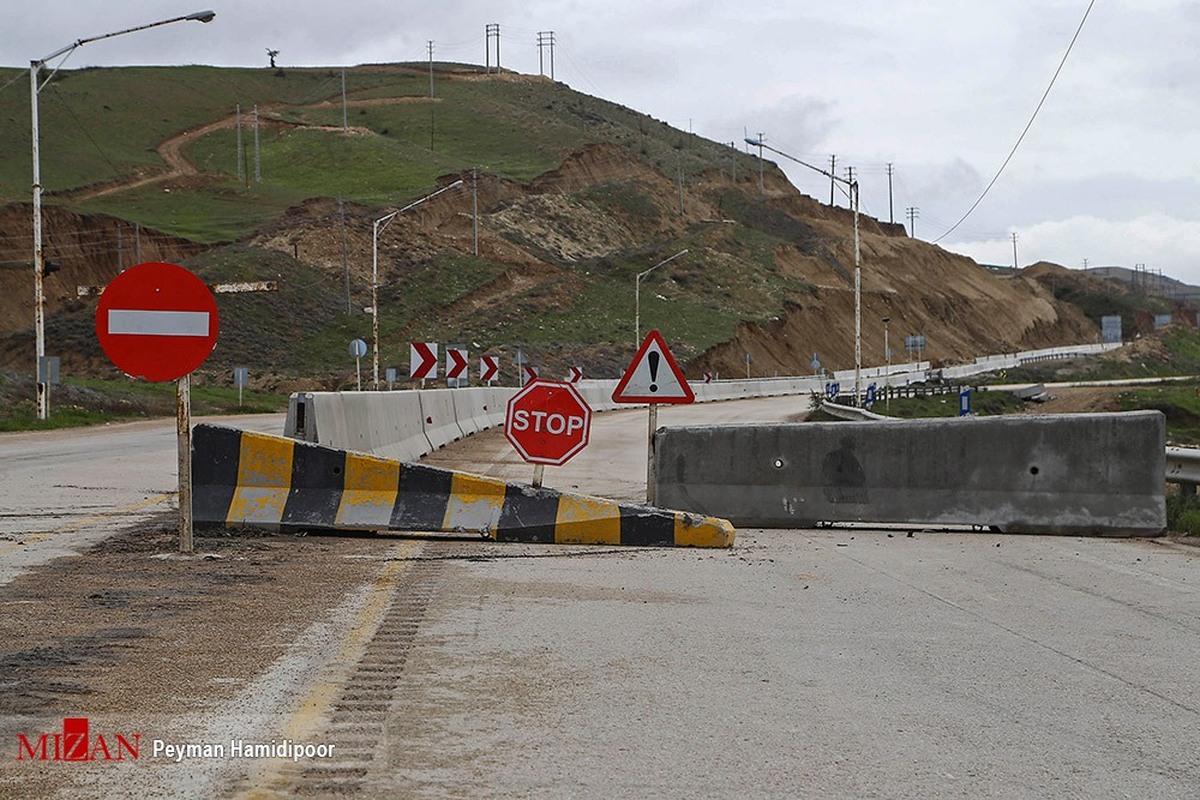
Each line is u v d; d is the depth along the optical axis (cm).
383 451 1986
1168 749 566
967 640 790
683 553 1134
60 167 11362
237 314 7569
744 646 759
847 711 619
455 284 9050
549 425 1248
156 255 8544
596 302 9456
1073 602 926
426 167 12888
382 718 587
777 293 10781
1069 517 1270
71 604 845
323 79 19362
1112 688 676
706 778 511
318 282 8412
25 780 493
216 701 609
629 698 633
